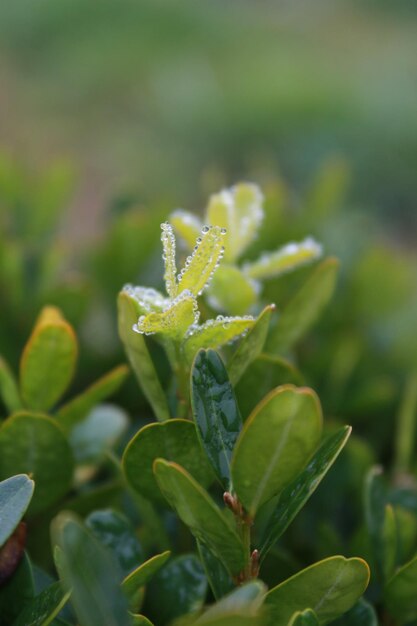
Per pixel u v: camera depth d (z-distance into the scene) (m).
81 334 0.37
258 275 0.30
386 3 2.69
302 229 0.42
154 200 0.49
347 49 2.40
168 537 0.28
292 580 0.24
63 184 0.42
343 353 0.36
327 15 2.67
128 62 2.16
